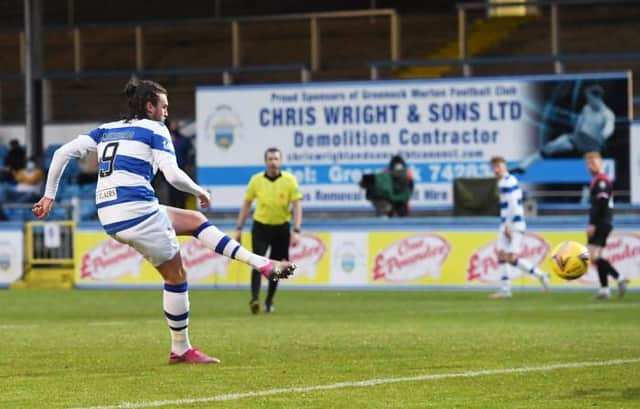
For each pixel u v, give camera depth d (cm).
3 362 2991
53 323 4319
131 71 9375
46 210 2855
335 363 2931
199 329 3959
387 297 5875
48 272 6956
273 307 5175
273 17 10062
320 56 10200
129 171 2773
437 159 7888
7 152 8694
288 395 2400
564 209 7719
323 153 8044
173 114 9606
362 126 7988
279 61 10438
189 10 10994
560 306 5141
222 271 6606
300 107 8075
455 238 6334
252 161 8144
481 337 3609
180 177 2769
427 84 7888
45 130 8675
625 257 6119
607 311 4825
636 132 7638
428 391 2459
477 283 6303
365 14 10119
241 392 2447
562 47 9862
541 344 3384
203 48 10744
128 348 3331
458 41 10156
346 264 6475
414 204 7912
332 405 2281
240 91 8150
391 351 3203
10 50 11044
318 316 4625
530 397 2384
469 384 2562
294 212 4881
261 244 4872
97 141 2842
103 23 11044
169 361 2944
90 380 2639
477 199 6969
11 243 7012
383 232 6431
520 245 5816
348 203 8019
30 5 8694
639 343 3412
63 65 10831
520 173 7794
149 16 11100
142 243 2786
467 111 7838
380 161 7969
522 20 10188
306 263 6525
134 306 5388
